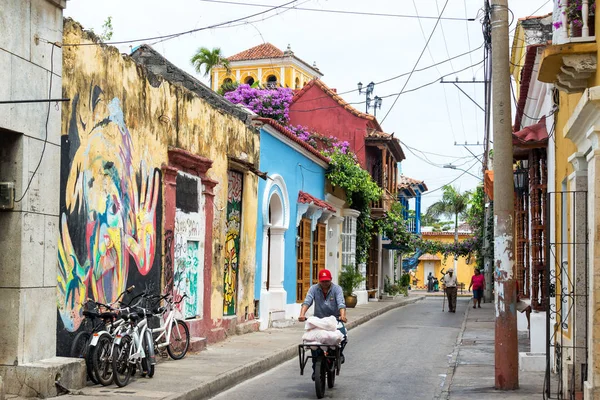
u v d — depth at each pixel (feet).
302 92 121.80
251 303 67.31
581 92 33.09
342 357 41.96
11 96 32.58
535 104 57.36
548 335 33.42
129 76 43.57
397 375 46.88
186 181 52.08
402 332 76.23
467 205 233.96
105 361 36.37
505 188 39.50
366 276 128.06
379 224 125.90
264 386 42.55
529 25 67.21
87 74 38.78
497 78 39.70
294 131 115.34
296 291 84.64
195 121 53.47
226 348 54.34
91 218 39.22
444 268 257.34
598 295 27.09
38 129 34.32
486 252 140.77
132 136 44.01
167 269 48.49
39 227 34.27
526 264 60.49
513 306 39.58
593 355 27.09
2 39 32.09
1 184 32.99
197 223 54.08
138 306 43.88
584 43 30.09
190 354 50.06
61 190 36.45
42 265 34.42
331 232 105.29
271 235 77.36
